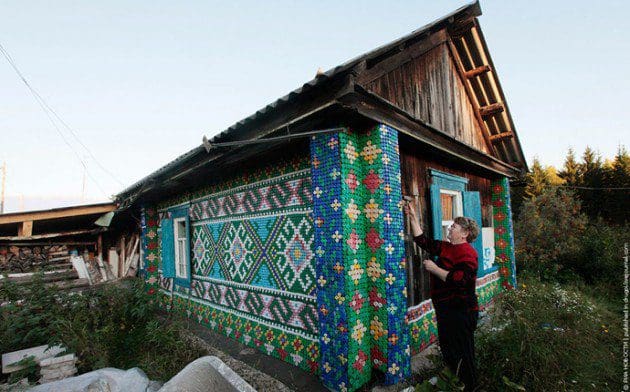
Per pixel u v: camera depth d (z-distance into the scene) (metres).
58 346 4.53
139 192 7.02
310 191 4.13
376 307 3.50
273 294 4.63
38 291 5.72
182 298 7.12
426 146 4.62
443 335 3.05
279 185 4.62
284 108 3.55
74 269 8.27
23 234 8.14
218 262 5.97
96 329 5.43
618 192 16.89
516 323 3.76
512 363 3.24
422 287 4.53
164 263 7.43
